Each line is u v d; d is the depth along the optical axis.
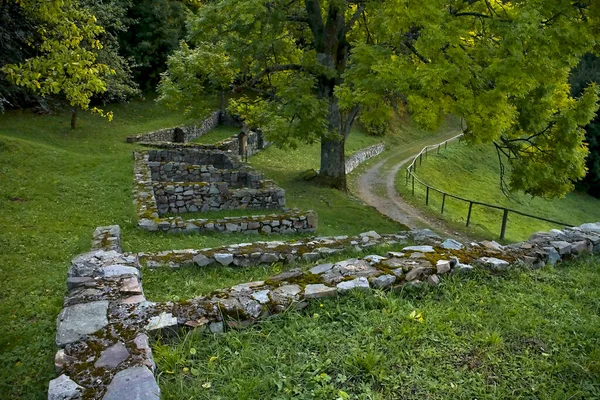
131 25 28.70
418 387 3.06
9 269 6.37
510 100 11.17
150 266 5.99
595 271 5.69
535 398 3.06
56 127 20.30
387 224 12.50
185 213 11.62
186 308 3.74
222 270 6.20
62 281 5.93
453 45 9.26
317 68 13.99
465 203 21.72
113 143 19.47
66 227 8.63
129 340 3.22
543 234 6.87
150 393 2.65
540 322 4.07
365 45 10.77
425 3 8.88
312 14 14.99
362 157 26.98
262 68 16.11
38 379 3.79
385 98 12.52
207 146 19.92
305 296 4.12
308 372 3.15
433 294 4.59
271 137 12.58
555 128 11.71
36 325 4.70
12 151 13.81
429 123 9.47
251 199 12.12
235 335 3.61
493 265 5.29
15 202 10.02
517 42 8.41
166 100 16.06
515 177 11.94
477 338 3.71
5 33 7.07
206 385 3.00
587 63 33.25
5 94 11.45
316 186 16.03
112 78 20.75
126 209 10.03
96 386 2.71
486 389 3.11
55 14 6.50
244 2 11.52
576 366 3.40
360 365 3.25
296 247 6.97
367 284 4.41
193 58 16.03
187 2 32.44
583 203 30.47
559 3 9.00
